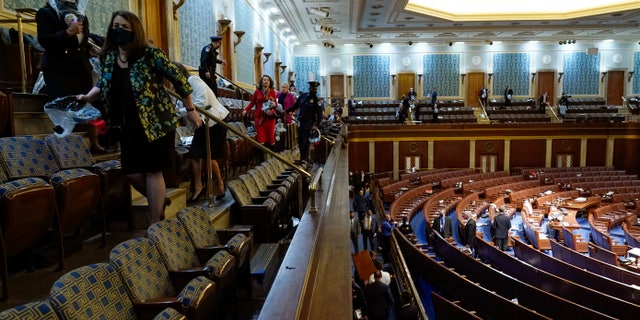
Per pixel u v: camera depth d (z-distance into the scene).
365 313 7.19
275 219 4.81
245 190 4.83
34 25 6.29
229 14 14.10
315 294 2.62
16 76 5.36
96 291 2.14
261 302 3.40
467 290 8.56
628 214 16.91
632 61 28.11
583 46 28.02
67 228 3.05
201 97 4.59
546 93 26.98
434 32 24.73
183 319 2.21
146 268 2.58
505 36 26.58
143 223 3.85
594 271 10.60
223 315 3.08
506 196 18.28
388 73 28.19
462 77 28.14
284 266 2.67
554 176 21.92
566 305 7.54
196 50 11.48
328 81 28.23
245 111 7.10
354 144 24.05
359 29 23.83
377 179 23.16
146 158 2.97
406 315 7.18
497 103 27.45
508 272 10.54
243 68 15.61
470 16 22.16
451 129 23.89
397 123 25.08
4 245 2.43
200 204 4.66
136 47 2.79
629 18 21.75
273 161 6.72
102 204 3.40
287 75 25.80
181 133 6.52
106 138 4.94
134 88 2.81
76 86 3.88
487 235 14.89
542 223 16.41
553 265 10.43
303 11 19.80
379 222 13.59
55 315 1.87
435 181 21.27
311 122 7.66
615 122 23.67
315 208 4.02
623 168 23.91
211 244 3.42
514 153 24.17
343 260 3.13
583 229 16.31
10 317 1.71
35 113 4.33
